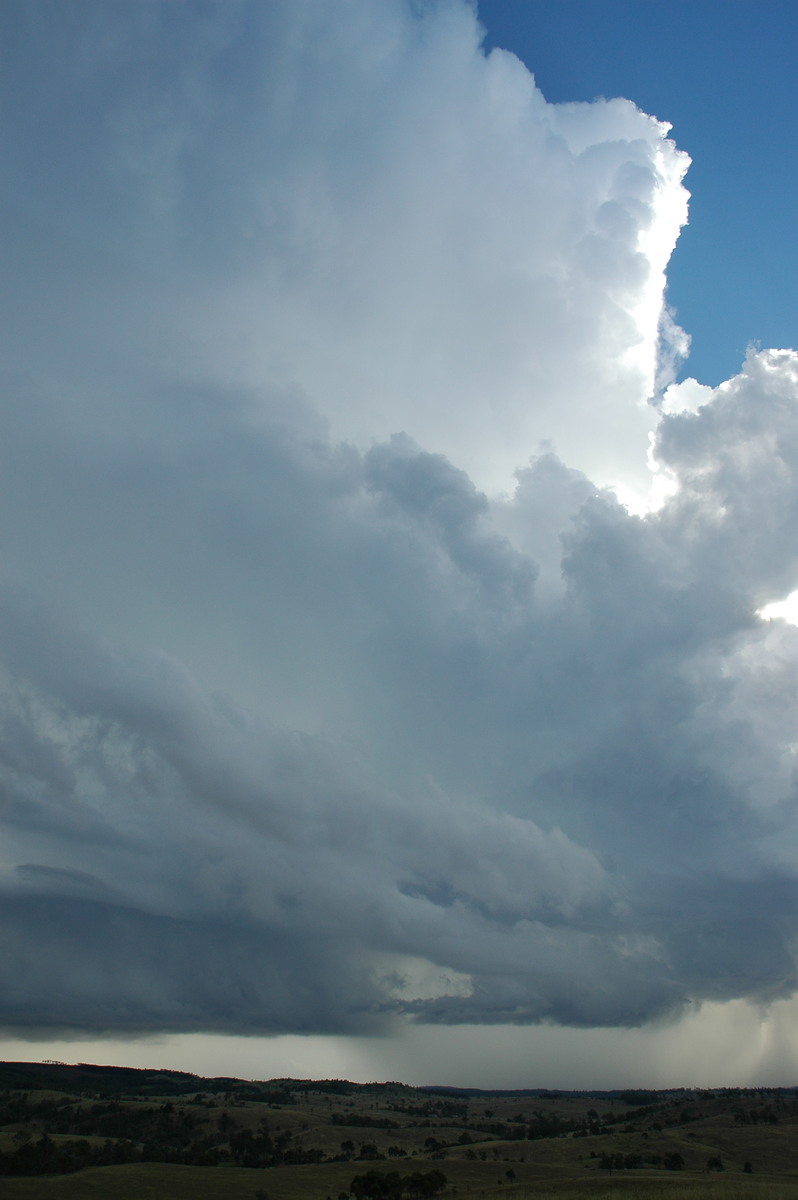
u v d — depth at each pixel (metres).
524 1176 156.88
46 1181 142.00
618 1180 133.25
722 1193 114.94
